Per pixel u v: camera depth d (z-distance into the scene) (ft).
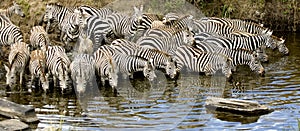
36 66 52.80
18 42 58.13
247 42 63.77
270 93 51.24
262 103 48.32
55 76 52.85
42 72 51.57
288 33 77.46
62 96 50.83
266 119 44.73
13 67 52.90
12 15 66.95
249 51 58.95
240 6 79.00
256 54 58.39
